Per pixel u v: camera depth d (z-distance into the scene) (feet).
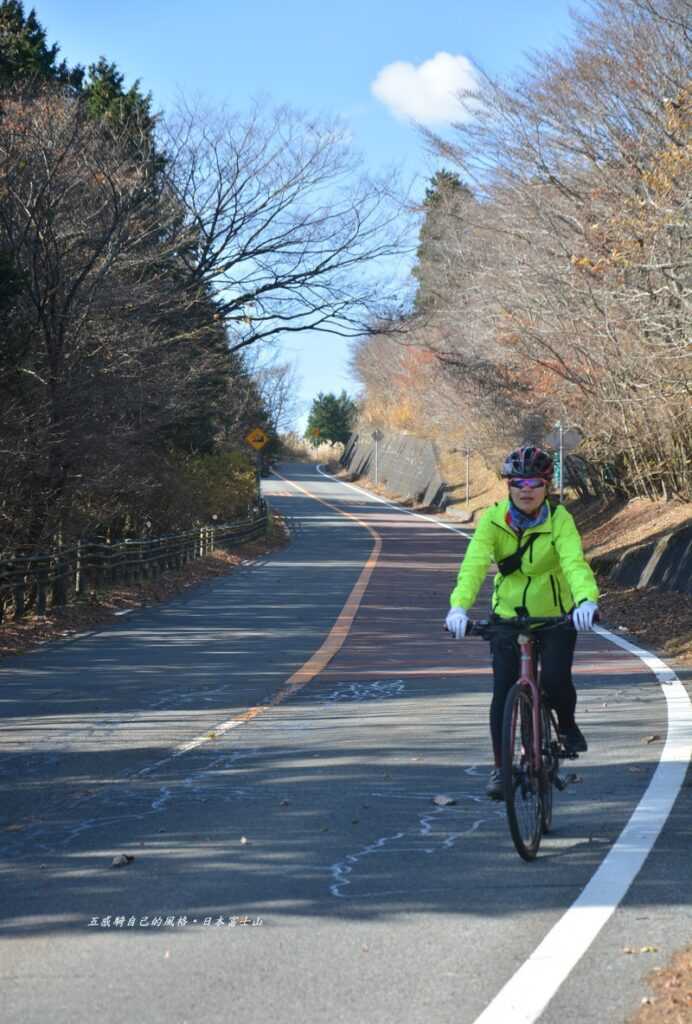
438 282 127.65
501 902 16.92
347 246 108.78
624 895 17.07
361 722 32.94
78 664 47.91
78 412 72.18
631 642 52.70
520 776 18.97
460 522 214.69
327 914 16.55
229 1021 13.05
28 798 24.38
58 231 79.25
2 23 114.93
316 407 515.50
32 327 71.72
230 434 177.06
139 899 17.33
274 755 28.40
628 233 81.56
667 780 24.49
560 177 94.32
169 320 97.86
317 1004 13.48
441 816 22.03
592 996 13.50
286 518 219.00
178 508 114.52
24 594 66.69
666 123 83.76
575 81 90.22
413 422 330.54
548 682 20.33
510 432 147.13
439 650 51.03
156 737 31.22
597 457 142.41
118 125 98.27
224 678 43.21
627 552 82.23
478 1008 13.26
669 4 84.94
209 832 21.15
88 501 86.58
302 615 68.23
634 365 88.99
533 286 101.09
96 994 13.85
